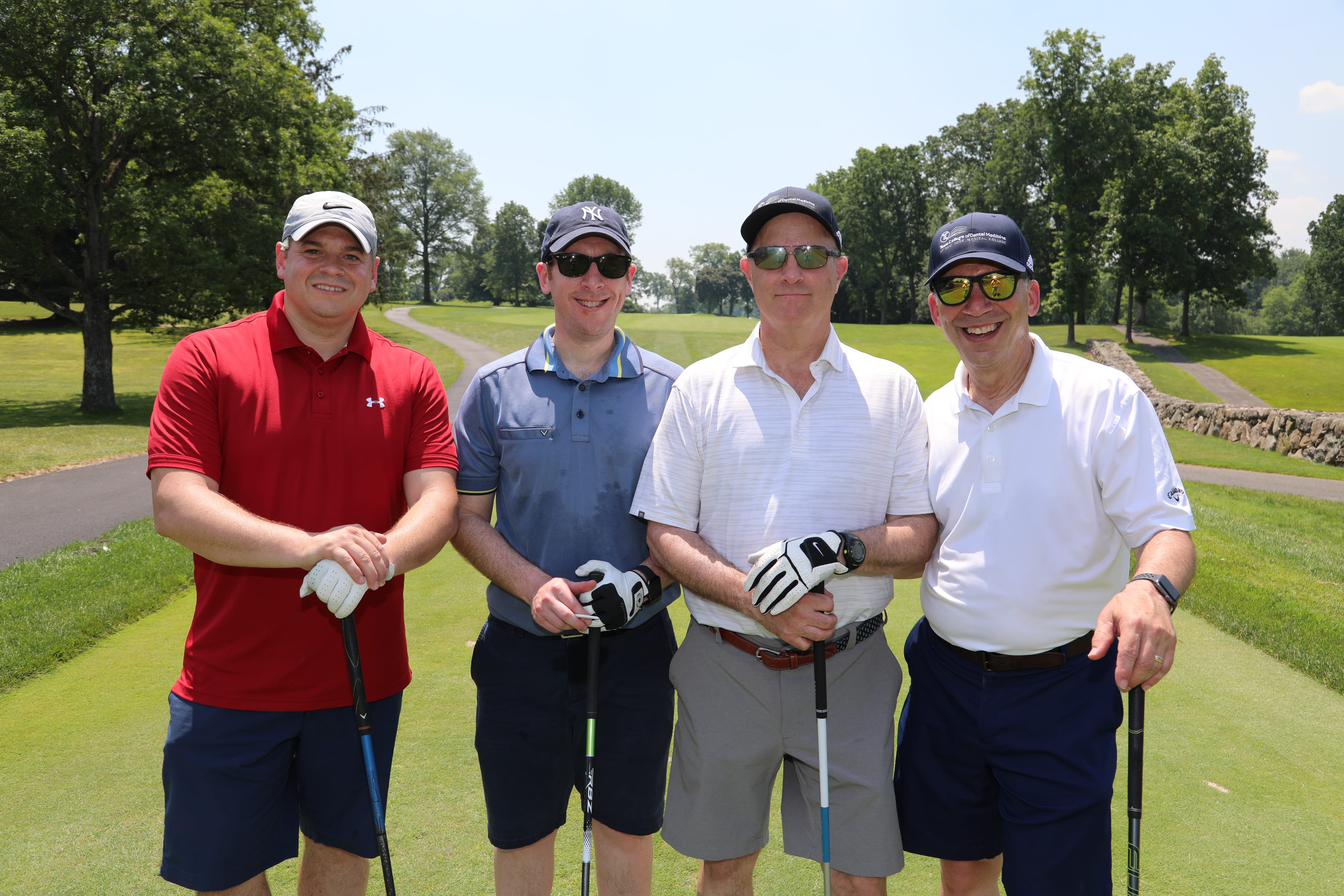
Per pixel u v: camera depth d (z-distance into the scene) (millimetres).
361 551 1932
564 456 2379
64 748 3164
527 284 96812
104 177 20328
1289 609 4930
